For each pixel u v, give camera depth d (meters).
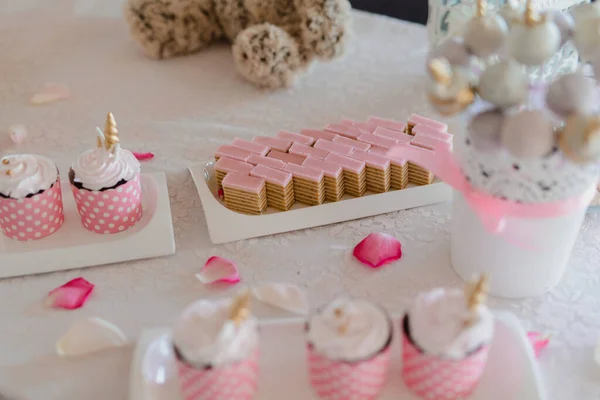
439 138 0.93
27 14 1.39
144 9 1.20
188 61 1.24
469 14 0.99
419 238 0.88
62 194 0.93
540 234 0.74
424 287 0.82
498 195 0.72
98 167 0.84
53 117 1.11
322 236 0.89
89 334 0.76
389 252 0.84
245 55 1.13
